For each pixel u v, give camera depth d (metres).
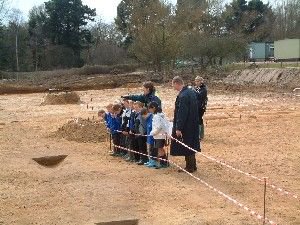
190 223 7.71
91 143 15.33
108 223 7.90
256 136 15.84
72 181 10.54
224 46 51.19
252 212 7.83
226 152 13.36
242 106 25.25
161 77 47.53
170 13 52.06
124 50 74.69
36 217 8.21
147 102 12.37
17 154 13.68
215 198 9.06
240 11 78.56
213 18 57.72
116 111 13.30
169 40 50.75
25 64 72.19
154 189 9.73
